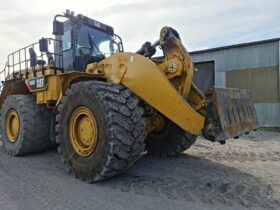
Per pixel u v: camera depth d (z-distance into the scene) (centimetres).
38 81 514
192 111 336
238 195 316
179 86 379
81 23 505
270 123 1149
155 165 450
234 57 1227
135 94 370
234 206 286
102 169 340
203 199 305
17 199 311
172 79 383
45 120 541
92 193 325
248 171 414
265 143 695
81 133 377
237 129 375
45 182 367
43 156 533
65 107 398
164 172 410
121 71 383
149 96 359
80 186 349
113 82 389
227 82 1248
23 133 517
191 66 376
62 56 509
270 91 1147
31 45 549
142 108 370
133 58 375
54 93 476
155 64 371
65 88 436
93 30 530
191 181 367
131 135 340
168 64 383
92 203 297
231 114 368
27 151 532
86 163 363
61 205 293
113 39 566
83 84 374
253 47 1180
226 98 366
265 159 499
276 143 696
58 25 469
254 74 1181
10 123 568
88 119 369
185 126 340
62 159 400
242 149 597
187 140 486
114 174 351
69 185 354
